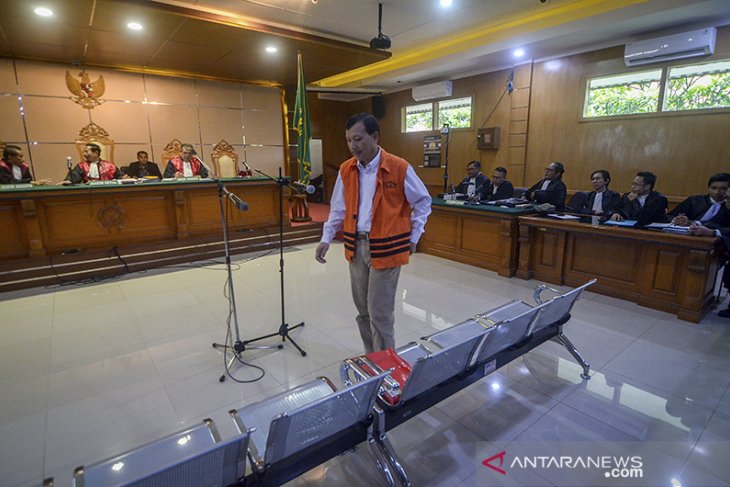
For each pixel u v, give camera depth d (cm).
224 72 638
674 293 309
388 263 191
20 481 160
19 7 358
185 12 384
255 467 117
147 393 219
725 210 320
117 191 445
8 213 397
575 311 318
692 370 232
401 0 416
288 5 420
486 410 198
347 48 509
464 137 723
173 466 90
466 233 455
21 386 226
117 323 309
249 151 743
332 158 966
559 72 571
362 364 169
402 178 191
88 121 593
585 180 567
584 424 187
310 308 336
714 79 448
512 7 457
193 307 341
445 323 302
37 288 391
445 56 616
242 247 526
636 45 471
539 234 393
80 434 187
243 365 246
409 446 175
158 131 648
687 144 470
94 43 471
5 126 541
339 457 171
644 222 328
